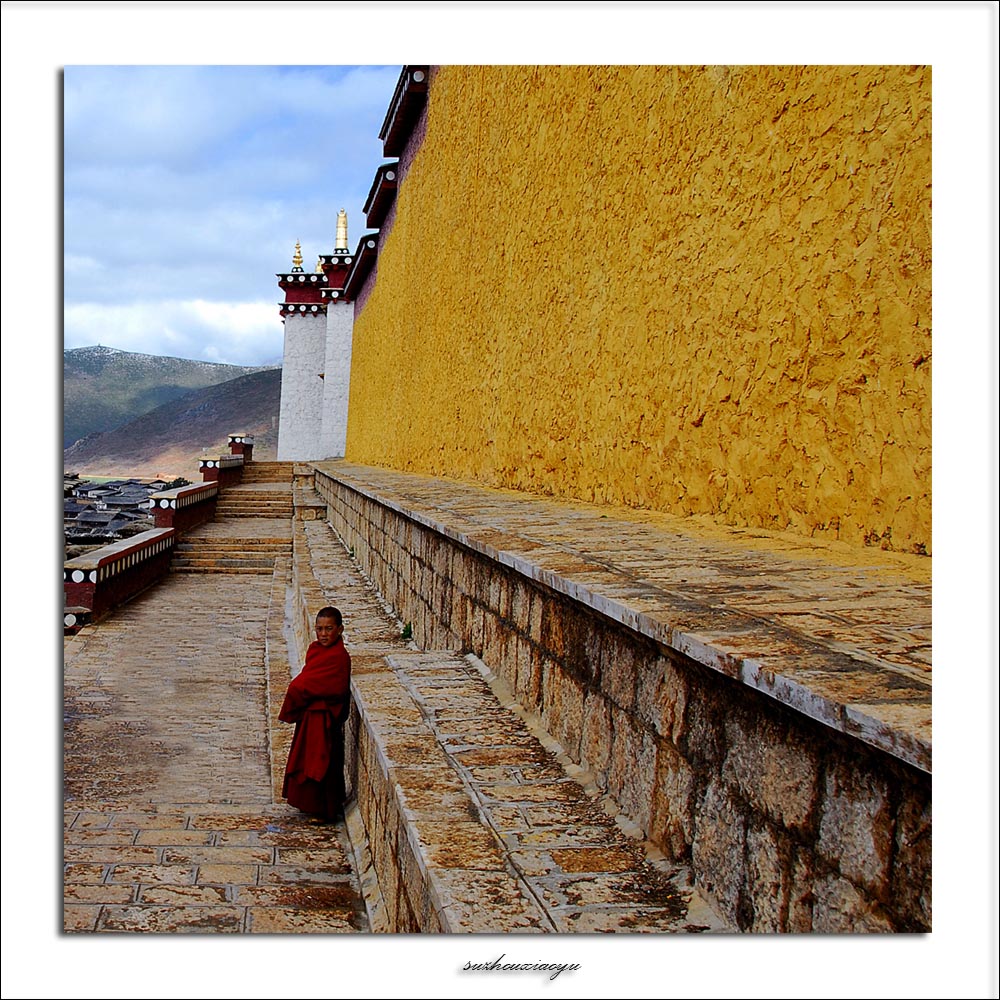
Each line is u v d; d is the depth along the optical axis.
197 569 23.28
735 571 3.57
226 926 4.83
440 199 14.09
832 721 2.00
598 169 6.78
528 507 7.00
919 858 1.93
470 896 2.87
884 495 3.53
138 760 9.00
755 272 4.45
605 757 3.70
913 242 3.34
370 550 11.86
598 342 6.74
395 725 4.73
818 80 3.92
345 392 37.09
